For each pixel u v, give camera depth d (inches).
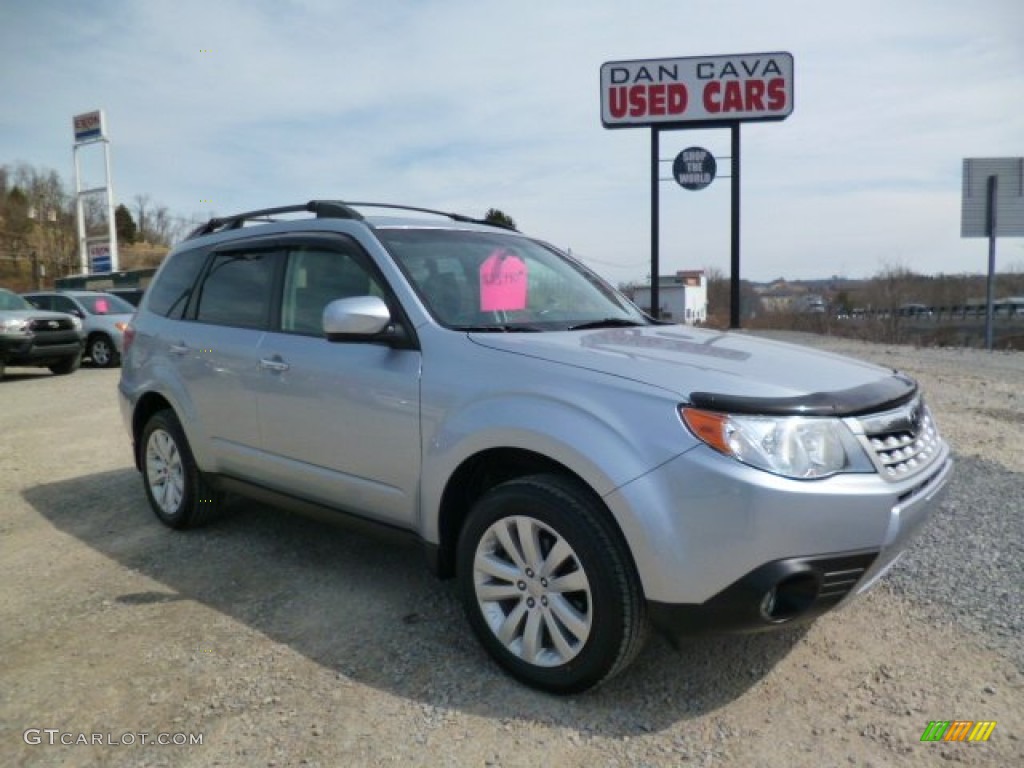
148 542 170.6
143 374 179.6
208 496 171.9
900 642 117.4
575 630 100.2
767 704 101.9
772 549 89.1
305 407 135.9
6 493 215.2
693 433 92.5
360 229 137.7
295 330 143.4
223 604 136.2
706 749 92.7
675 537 91.8
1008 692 103.3
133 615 132.4
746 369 104.6
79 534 177.9
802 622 96.8
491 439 107.2
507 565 108.0
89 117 1453.0
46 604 138.2
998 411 294.0
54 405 382.0
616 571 95.7
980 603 128.6
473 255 143.3
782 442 91.0
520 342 114.5
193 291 172.9
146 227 3698.3
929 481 105.8
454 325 123.0
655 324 151.0
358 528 133.0
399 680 109.3
